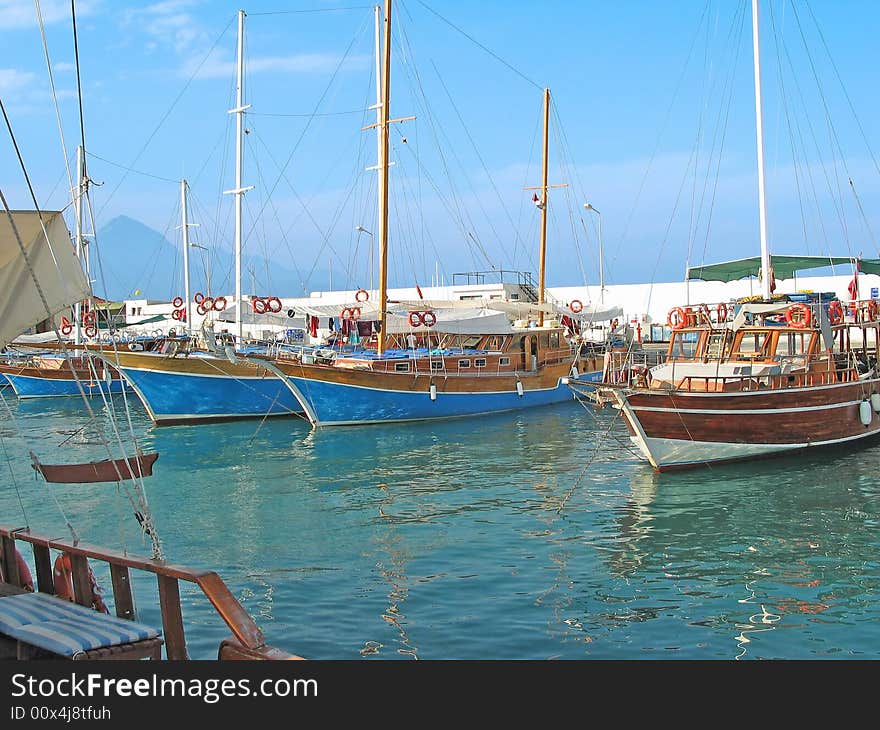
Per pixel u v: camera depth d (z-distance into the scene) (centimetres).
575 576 1259
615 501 1762
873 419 2386
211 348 3064
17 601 761
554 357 3809
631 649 977
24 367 4397
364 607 1131
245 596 1190
